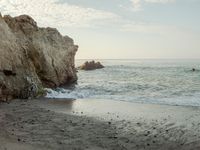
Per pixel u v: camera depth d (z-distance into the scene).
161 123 17.73
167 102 26.08
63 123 17.31
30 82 27.75
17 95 26.25
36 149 11.91
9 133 14.10
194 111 21.47
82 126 16.77
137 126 17.02
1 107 21.69
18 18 35.59
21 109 21.30
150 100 27.53
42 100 26.78
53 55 38.91
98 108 23.22
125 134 15.32
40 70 35.09
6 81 24.95
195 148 13.23
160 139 14.53
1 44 26.05
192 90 34.53
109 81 49.62
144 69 89.69
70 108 23.02
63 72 41.06
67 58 43.94
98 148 12.82
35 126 16.08
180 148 13.27
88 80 52.19
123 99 28.53
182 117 19.39
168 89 36.28
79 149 12.48
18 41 30.31
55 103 25.36
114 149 12.84
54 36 42.34
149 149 13.12
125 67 103.19
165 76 58.38
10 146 11.89
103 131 15.80
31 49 34.28
